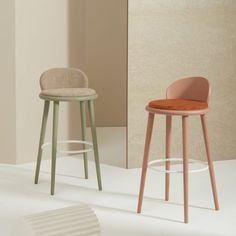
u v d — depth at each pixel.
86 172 4.56
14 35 4.79
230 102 5.14
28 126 4.99
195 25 4.93
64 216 2.12
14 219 3.62
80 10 5.16
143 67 4.82
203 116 3.71
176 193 4.21
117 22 6.28
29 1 4.83
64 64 5.12
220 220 3.67
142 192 3.77
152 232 3.45
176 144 5.01
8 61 4.84
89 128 6.37
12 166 4.91
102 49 6.30
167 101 3.74
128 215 3.74
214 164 5.06
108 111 6.45
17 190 4.23
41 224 2.10
